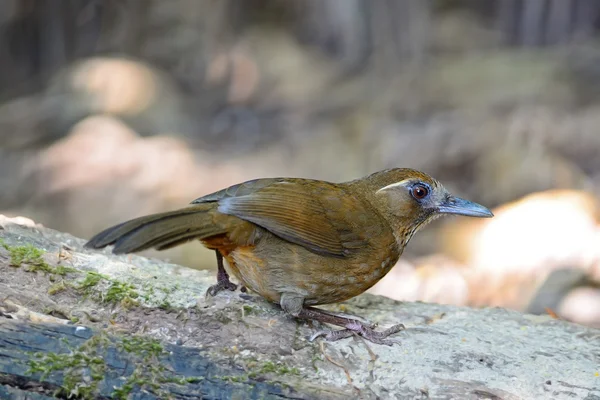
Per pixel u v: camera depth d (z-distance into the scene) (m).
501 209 14.53
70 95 17.83
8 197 15.60
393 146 16.45
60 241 8.34
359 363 7.18
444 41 19.50
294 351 7.21
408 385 6.96
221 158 16.62
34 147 17.03
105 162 15.99
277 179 7.82
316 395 6.70
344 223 7.62
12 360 6.46
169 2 19.16
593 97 17.06
